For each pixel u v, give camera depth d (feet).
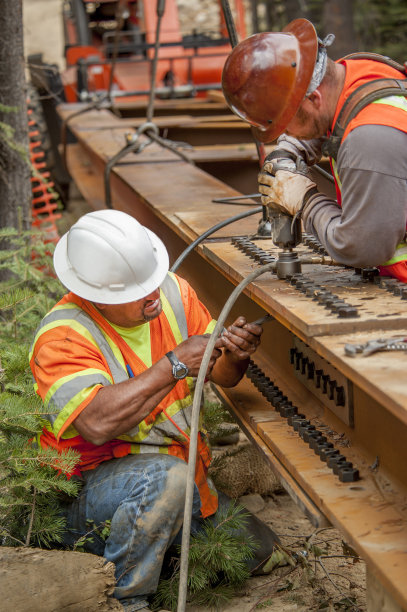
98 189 21.91
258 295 8.78
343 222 7.89
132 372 9.60
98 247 9.20
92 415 8.91
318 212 8.36
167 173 17.22
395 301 7.95
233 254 10.28
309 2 42.27
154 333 9.87
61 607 8.19
